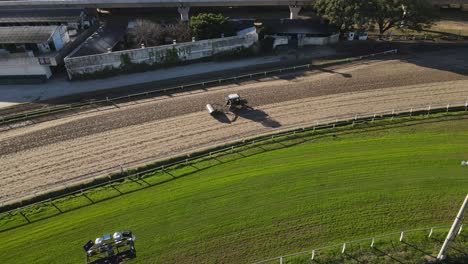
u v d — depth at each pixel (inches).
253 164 1291.8
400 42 2143.2
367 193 1149.1
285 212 1098.1
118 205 1145.4
